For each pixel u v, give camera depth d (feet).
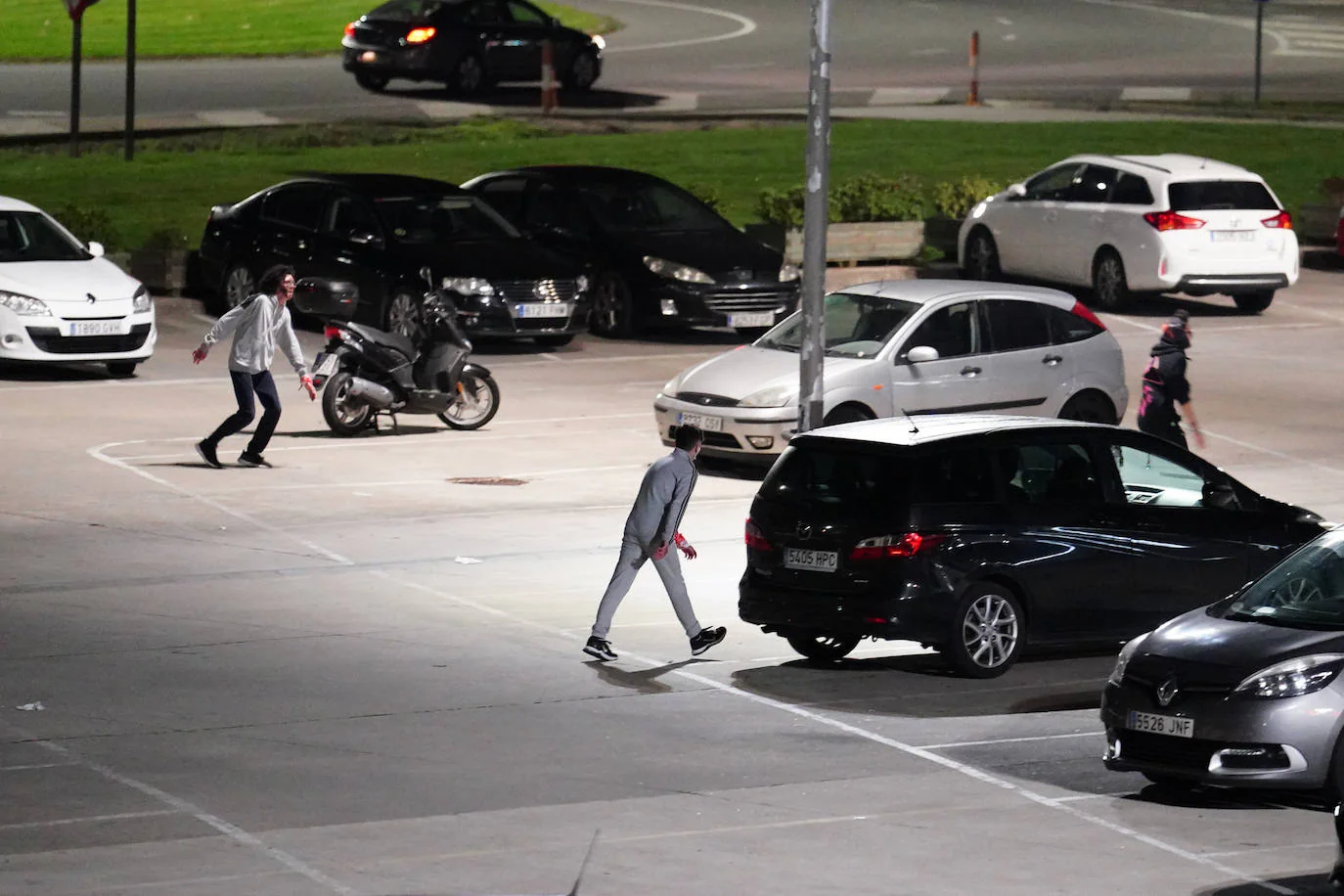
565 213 266.57
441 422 212.43
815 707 117.50
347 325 201.77
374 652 126.31
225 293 260.83
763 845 89.45
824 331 170.30
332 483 180.24
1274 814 97.60
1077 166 287.48
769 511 127.85
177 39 467.11
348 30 398.42
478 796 96.89
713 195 296.30
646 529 126.31
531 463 192.24
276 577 145.79
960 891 83.20
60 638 127.34
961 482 124.77
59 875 82.58
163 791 96.48
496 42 394.52
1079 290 294.25
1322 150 375.04
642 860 86.69
